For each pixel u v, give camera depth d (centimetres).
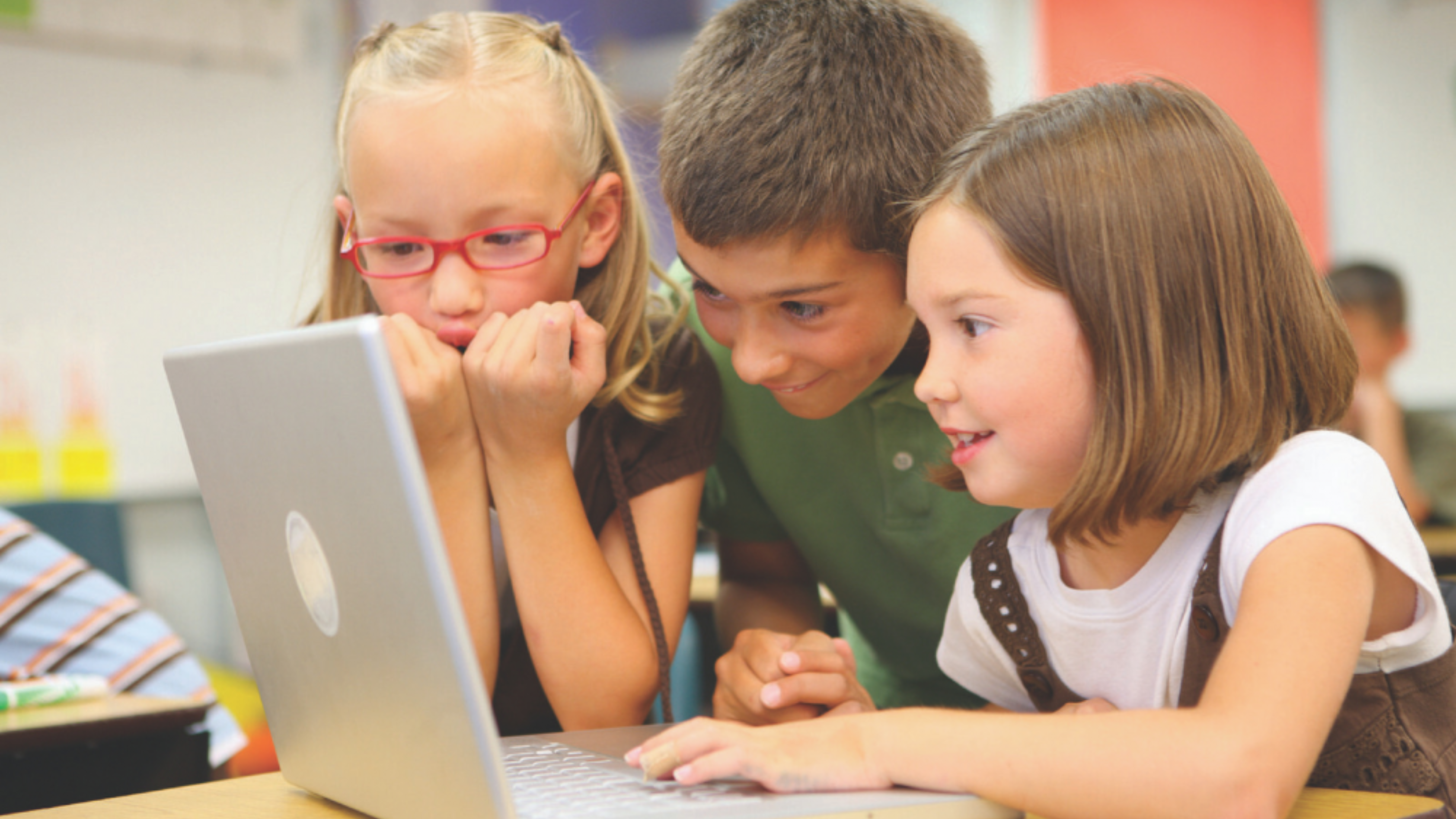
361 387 69
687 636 210
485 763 70
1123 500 90
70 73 329
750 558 172
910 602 156
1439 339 489
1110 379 89
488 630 124
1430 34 482
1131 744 75
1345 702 95
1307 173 489
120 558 236
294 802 94
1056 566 108
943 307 94
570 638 122
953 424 95
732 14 127
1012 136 95
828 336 116
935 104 119
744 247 111
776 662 114
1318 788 95
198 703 147
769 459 151
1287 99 487
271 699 96
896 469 144
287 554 84
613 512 139
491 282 121
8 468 312
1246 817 73
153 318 348
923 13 129
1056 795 76
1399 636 93
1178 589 98
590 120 133
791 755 82
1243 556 87
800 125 111
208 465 91
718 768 81
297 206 377
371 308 142
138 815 90
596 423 138
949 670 120
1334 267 400
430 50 122
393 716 77
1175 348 90
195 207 355
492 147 118
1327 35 486
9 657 180
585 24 410
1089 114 94
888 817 77
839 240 111
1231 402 90
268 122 370
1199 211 91
